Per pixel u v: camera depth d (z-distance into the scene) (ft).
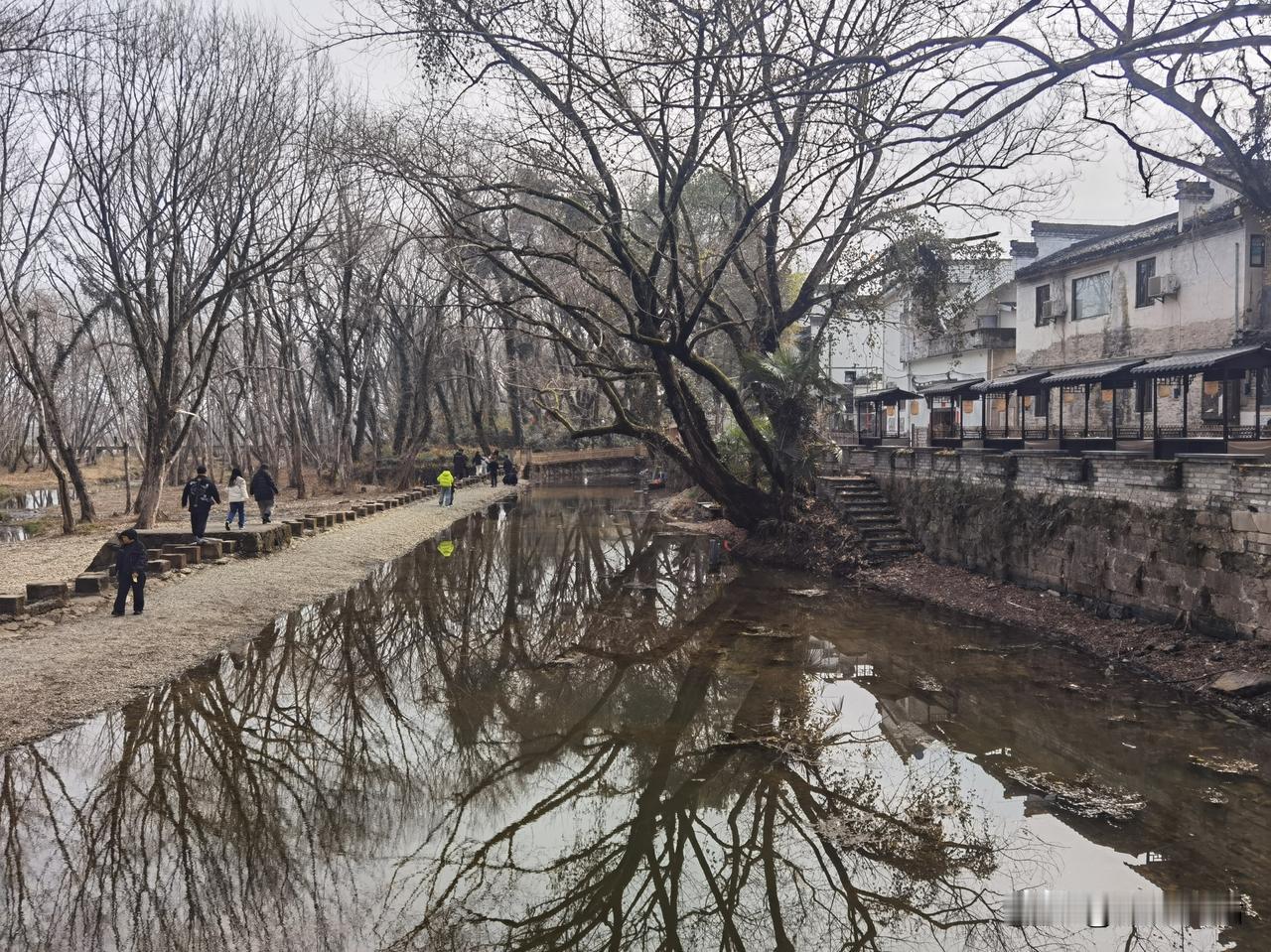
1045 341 85.20
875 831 22.95
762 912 20.06
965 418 101.86
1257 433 46.85
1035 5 23.80
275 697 34.65
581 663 39.93
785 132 58.49
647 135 50.55
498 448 180.14
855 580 58.75
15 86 50.67
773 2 40.32
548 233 86.28
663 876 21.75
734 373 103.96
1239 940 17.52
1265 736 28.19
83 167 66.90
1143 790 24.45
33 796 24.95
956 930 18.80
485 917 19.62
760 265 71.72
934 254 66.74
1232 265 61.93
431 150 64.95
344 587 57.26
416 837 23.40
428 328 138.31
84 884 20.21
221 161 70.38
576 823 24.45
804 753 28.22
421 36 41.39
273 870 21.22
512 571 65.87
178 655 37.73
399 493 122.31
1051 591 47.21
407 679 37.60
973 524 54.90
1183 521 37.09
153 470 72.33
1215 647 34.42
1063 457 46.39
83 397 173.58
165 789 25.76
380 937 18.39
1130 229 81.46
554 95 49.34
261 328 111.86
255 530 65.57
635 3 39.68
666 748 29.17
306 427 146.00
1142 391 60.13
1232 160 32.50
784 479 69.15
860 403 93.66
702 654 40.55
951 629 44.34
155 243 71.61
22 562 58.95
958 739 29.14
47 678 33.09
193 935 18.03
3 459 191.21
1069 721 30.17
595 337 60.59
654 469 146.51
